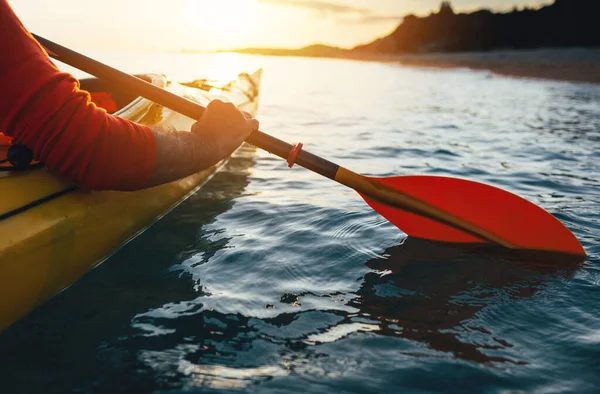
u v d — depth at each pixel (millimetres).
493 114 8055
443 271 2105
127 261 2152
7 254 1550
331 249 2311
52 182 1843
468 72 25500
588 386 1367
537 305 1816
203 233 2490
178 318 1718
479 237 2371
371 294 1910
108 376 1402
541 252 2305
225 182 3438
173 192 2793
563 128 6410
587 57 29844
